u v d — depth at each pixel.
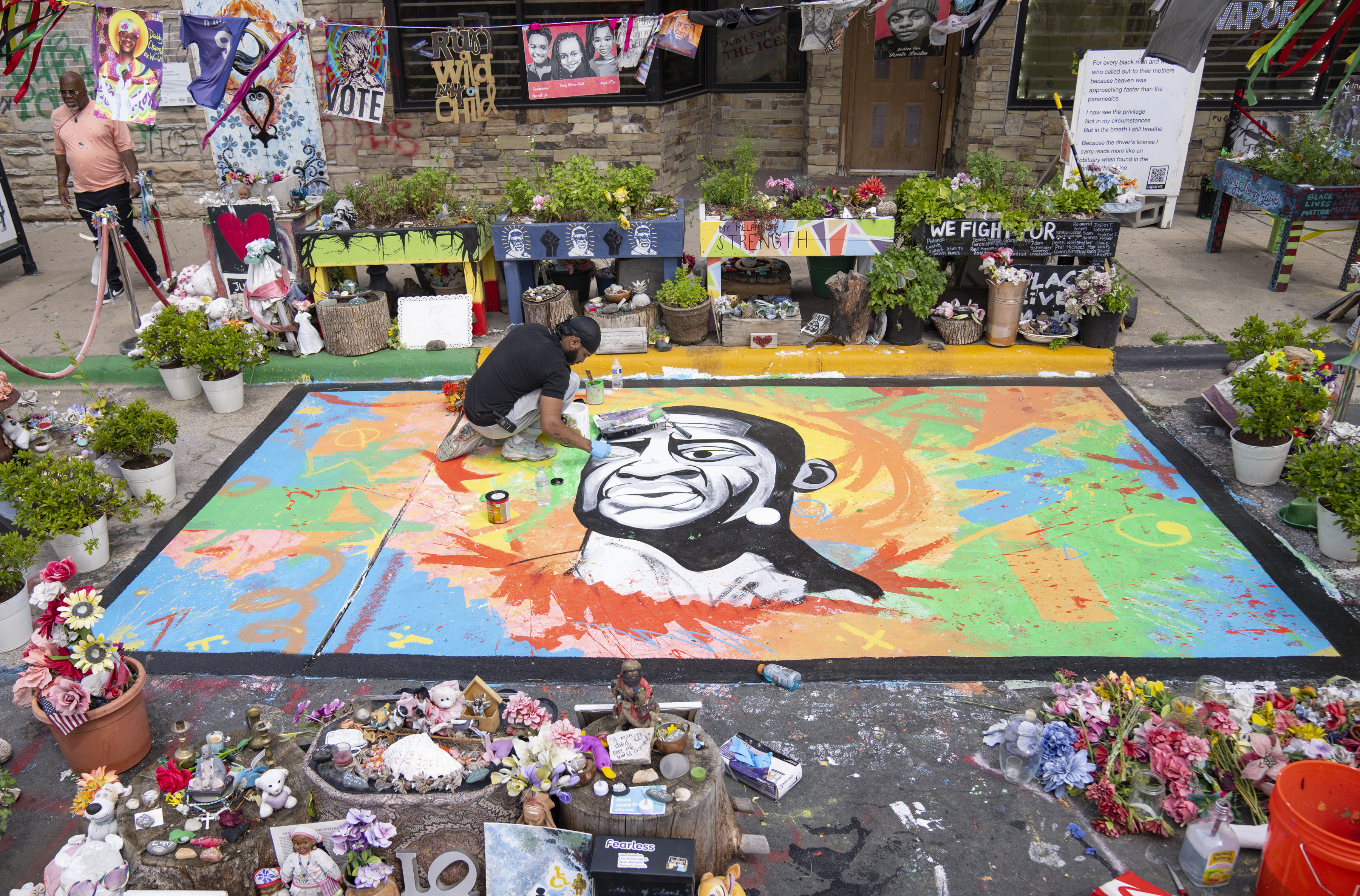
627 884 2.98
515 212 7.43
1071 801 3.59
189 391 7.05
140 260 8.35
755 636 4.50
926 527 5.34
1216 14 5.08
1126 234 10.01
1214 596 4.73
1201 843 3.21
